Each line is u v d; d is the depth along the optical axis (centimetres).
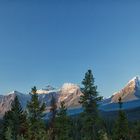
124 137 8944
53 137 8188
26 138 8075
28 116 7931
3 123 8831
